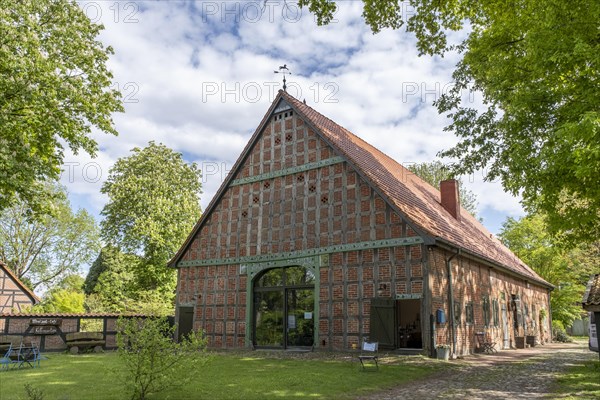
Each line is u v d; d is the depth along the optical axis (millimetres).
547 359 16688
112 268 41750
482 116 15500
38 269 42469
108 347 20078
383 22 14359
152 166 35375
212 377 11430
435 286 16188
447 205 26422
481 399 9016
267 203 20406
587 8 10547
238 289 20469
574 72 11320
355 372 12289
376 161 22031
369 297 16750
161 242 33094
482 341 19500
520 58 13055
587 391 9742
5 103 14219
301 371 12461
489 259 20812
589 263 34625
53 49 15562
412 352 15719
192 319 21656
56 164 17062
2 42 13688
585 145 9922
